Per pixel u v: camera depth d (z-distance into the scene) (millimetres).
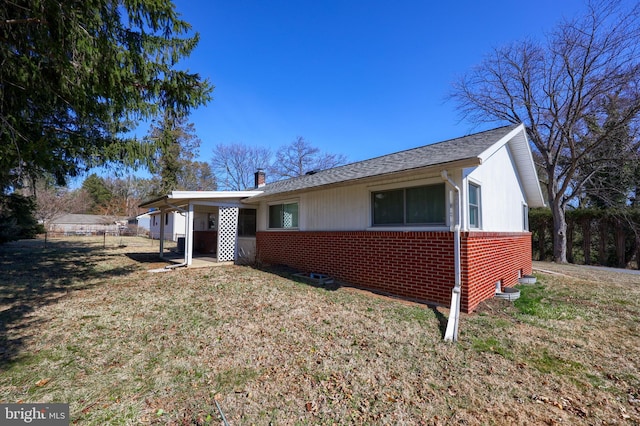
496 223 7695
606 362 3598
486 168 7219
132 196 47219
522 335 4383
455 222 5703
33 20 4121
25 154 4734
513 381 3145
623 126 13383
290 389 2941
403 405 2717
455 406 2717
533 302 6270
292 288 7039
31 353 3611
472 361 3566
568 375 3289
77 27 4387
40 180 7531
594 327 4785
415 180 6367
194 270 9602
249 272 9180
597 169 14742
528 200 11102
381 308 5539
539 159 19219
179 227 26109
